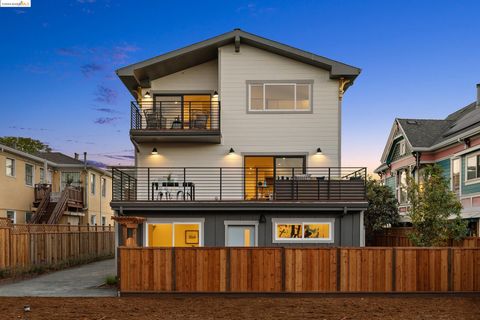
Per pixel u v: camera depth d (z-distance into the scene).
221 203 14.37
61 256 18.86
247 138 16.78
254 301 10.83
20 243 15.80
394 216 20.27
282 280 11.43
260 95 16.88
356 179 14.61
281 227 14.63
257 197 15.53
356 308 9.98
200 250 11.48
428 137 23.69
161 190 16.44
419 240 14.06
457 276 11.57
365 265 11.50
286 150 16.67
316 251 11.51
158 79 17.70
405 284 11.49
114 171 16.25
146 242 14.55
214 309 9.84
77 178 29.86
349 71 16.42
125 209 14.48
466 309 9.91
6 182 23.42
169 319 8.81
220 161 16.78
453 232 14.09
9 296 11.36
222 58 16.92
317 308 9.98
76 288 12.79
